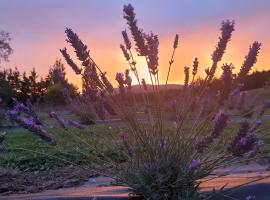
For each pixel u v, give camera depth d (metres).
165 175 3.61
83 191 4.78
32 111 3.93
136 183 3.66
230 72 3.47
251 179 4.50
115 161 4.22
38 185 6.60
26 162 8.50
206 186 4.12
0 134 3.96
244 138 2.94
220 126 3.25
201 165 3.63
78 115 4.56
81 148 4.63
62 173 7.28
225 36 3.55
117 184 3.76
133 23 3.59
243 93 3.94
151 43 3.66
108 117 4.07
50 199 4.15
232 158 3.65
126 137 3.87
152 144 3.74
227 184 3.86
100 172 3.86
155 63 3.65
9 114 3.62
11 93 32.69
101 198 3.89
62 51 3.74
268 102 4.02
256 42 3.48
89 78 3.74
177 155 3.68
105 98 3.87
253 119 4.01
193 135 3.69
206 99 3.86
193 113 3.97
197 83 4.08
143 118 3.87
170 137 3.77
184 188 3.58
